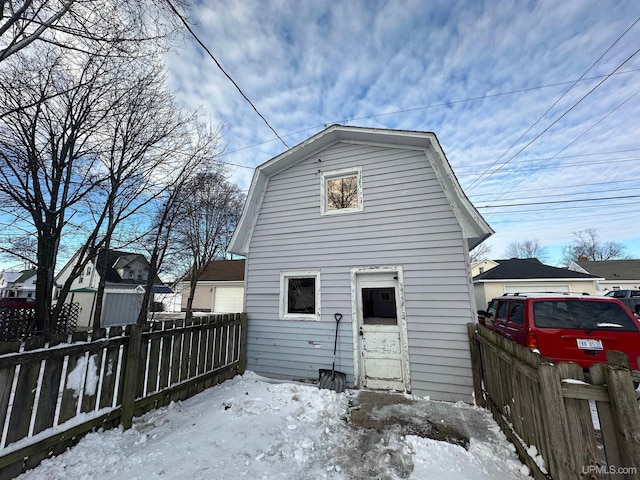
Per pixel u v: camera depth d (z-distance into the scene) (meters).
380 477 2.38
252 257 6.25
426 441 2.96
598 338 4.22
